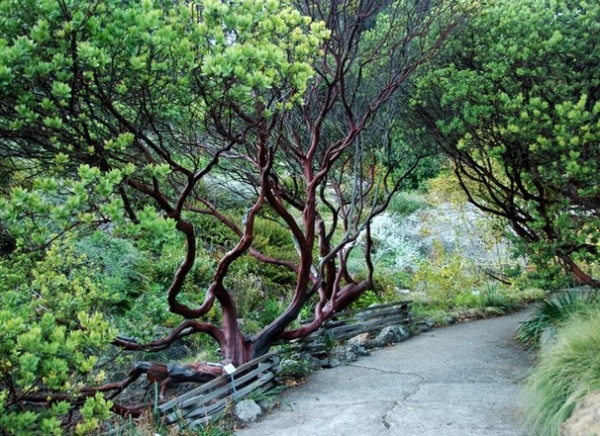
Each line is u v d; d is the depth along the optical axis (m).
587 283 5.57
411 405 4.50
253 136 6.51
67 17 3.35
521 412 4.20
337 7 6.07
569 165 4.72
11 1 3.28
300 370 5.59
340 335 6.89
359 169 8.15
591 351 3.92
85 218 3.42
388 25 7.25
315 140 6.18
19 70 3.37
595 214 5.32
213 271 8.32
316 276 6.63
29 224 3.83
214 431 4.09
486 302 8.55
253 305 7.90
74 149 3.98
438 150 7.41
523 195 6.12
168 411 4.16
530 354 5.90
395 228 12.45
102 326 3.35
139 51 3.73
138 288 7.36
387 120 7.13
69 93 3.41
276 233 10.19
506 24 6.15
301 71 4.20
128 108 4.39
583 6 5.57
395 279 10.23
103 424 4.11
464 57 6.73
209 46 4.00
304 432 4.09
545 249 5.48
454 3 6.78
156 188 4.32
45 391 3.59
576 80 5.68
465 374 5.33
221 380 4.60
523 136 5.26
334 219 7.50
